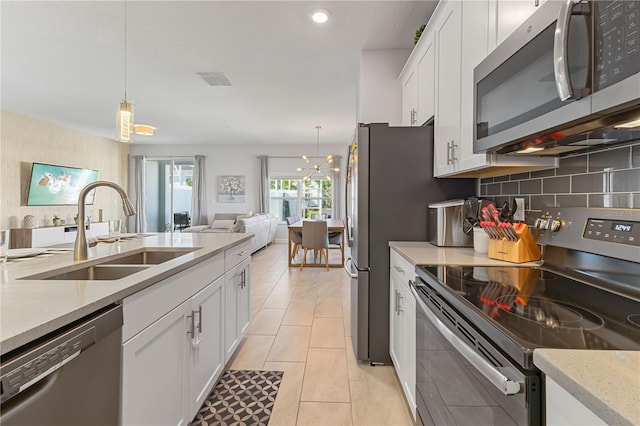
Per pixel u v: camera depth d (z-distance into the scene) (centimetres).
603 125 96
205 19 280
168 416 140
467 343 96
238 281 246
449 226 206
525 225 158
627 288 110
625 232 109
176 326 147
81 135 731
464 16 176
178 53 344
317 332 295
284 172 909
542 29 103
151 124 668
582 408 56
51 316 83
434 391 126
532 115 109
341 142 876
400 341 198
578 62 86
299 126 684
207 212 907
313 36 308
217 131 736
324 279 490
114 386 105
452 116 193
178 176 943
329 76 407
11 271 135
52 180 640
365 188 235
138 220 889
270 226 831
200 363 173
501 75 128
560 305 98
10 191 568
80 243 161
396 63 333
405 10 267
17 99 502
